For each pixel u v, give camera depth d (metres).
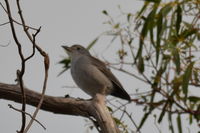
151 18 11.16
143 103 11.99
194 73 11.70
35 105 9.41
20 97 9.24
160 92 11.88
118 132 9.64
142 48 11.59
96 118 9.66
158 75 11.74
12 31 6.86
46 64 7.07
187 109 11.64
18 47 6.90
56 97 9.53
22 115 6.87
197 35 11.51
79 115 9.79
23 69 6.95
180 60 11.65
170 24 10.92
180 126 11.91
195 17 11.32
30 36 7.06
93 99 9.80
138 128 10.71
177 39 11.40
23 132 6.69
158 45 11.01
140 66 11.73
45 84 7.05
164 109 11.76
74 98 9.73
